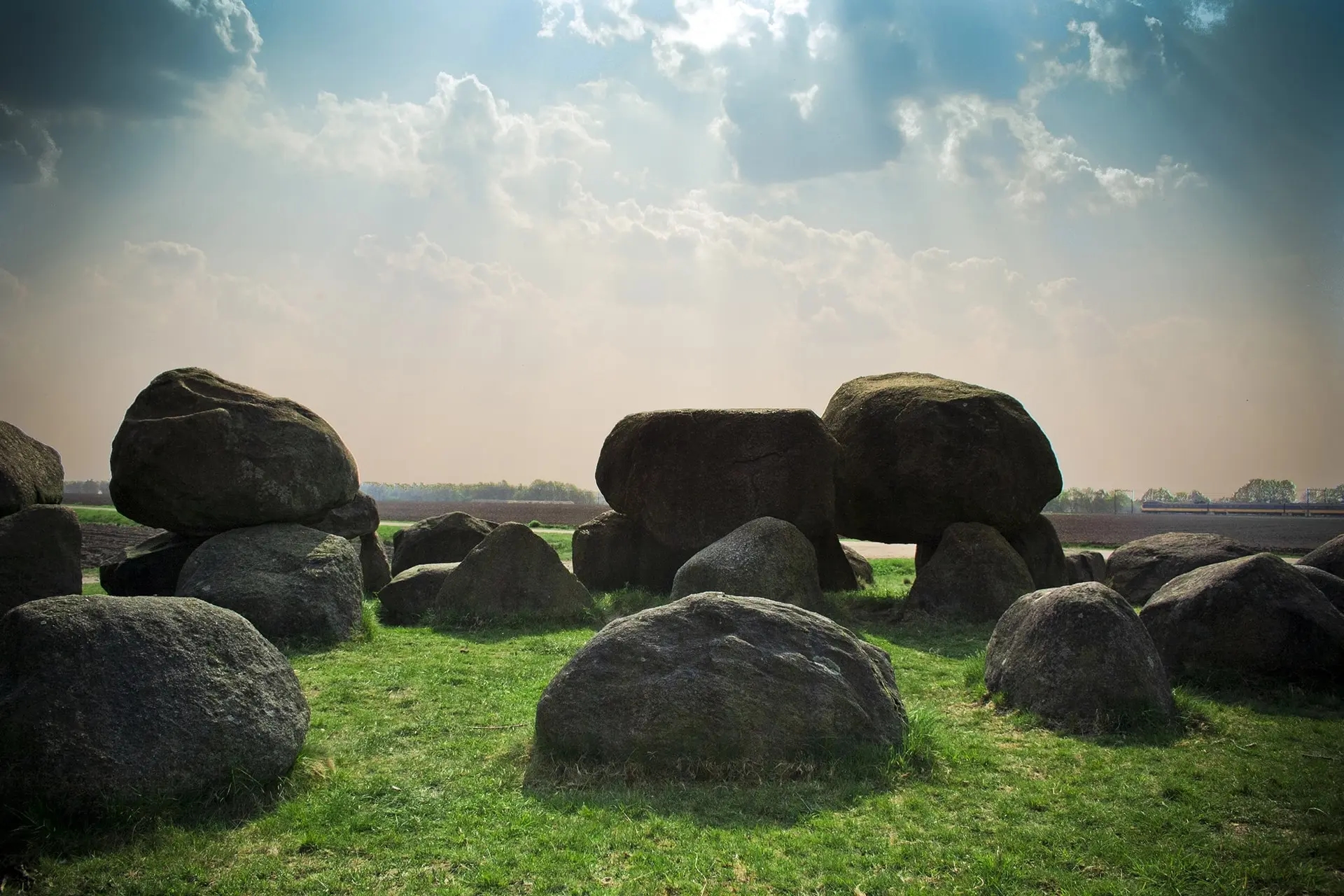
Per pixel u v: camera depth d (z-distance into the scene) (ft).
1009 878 17.65
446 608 48.47
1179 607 34.09
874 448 56.70
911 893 16.94
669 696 23.03
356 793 21.94
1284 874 17.69
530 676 35.50
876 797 21.52
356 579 44.96
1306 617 32.14
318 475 47.44
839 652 24.93
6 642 19.67
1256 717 29.09
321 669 35.96
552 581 49.37
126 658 20.07
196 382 48.24
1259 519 253.65
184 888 16.96
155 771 19.31
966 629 46.26
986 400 55.11
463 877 17.69
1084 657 28.35
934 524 55.01
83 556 78.95
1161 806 21.44
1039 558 56.54
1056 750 25.44
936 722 27.84
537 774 23.20
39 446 47.57
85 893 16.75
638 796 21.44
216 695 20.85
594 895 16.94
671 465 57.36
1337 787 22.49
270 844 18.95
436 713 29.68
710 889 17.16
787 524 48.98
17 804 18.28
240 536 44.27
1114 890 17.12
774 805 20.93
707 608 24.93
